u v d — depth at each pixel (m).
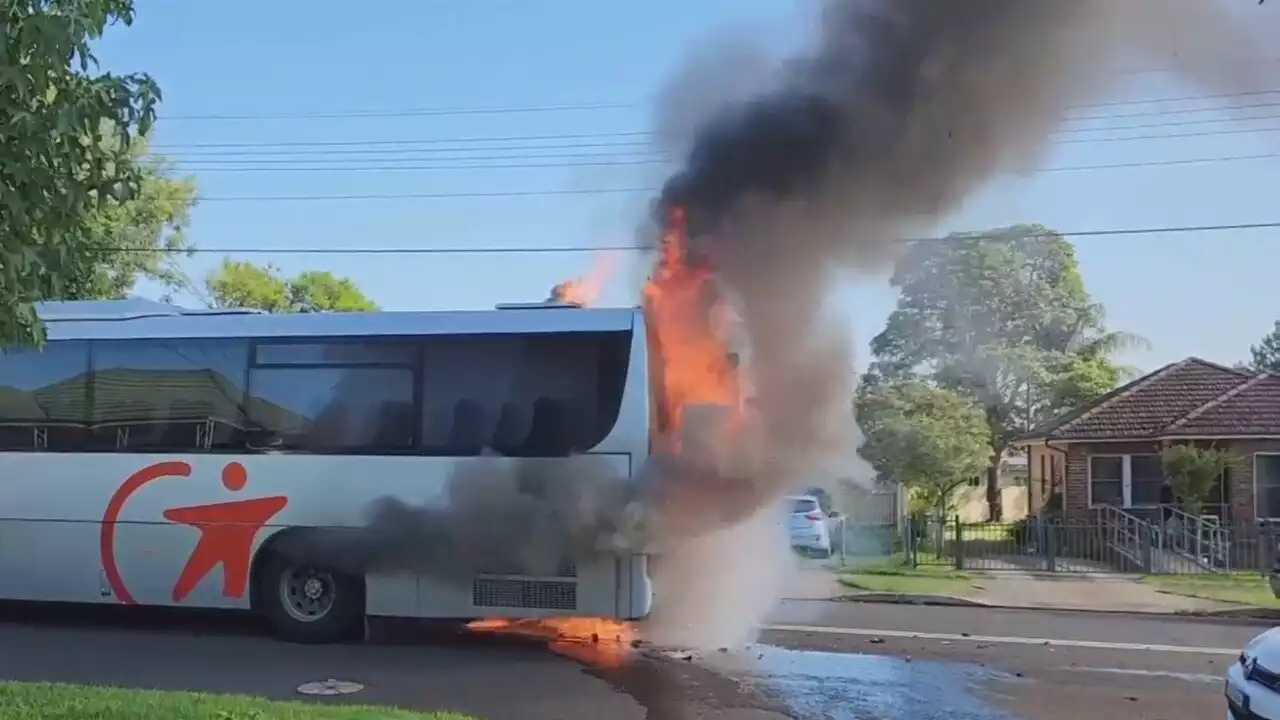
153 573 10.57
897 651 10.33
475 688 8.42
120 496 10.66
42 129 5.20
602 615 9.56
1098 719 7.79
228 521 10.38
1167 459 22.09
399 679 8.73
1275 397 23.09
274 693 8.14
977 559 19.36
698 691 8.40
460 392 10.01
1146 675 9.39
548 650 9.98
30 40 5.01
